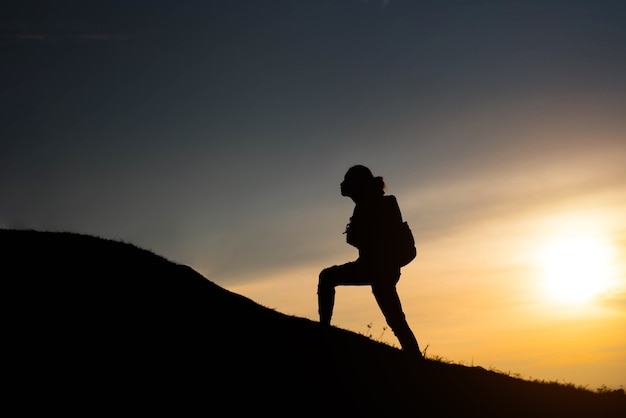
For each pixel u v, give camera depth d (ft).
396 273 28.09
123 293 34.01
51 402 22.27
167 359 27.02
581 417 30.25
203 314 33.12
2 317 28.53
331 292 29.32
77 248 39.83
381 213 28.09
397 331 28.35
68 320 29.35
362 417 24.95
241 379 26.32
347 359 29.84
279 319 34.53
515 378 35.01
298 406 24.97
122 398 23.29
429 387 28.89
